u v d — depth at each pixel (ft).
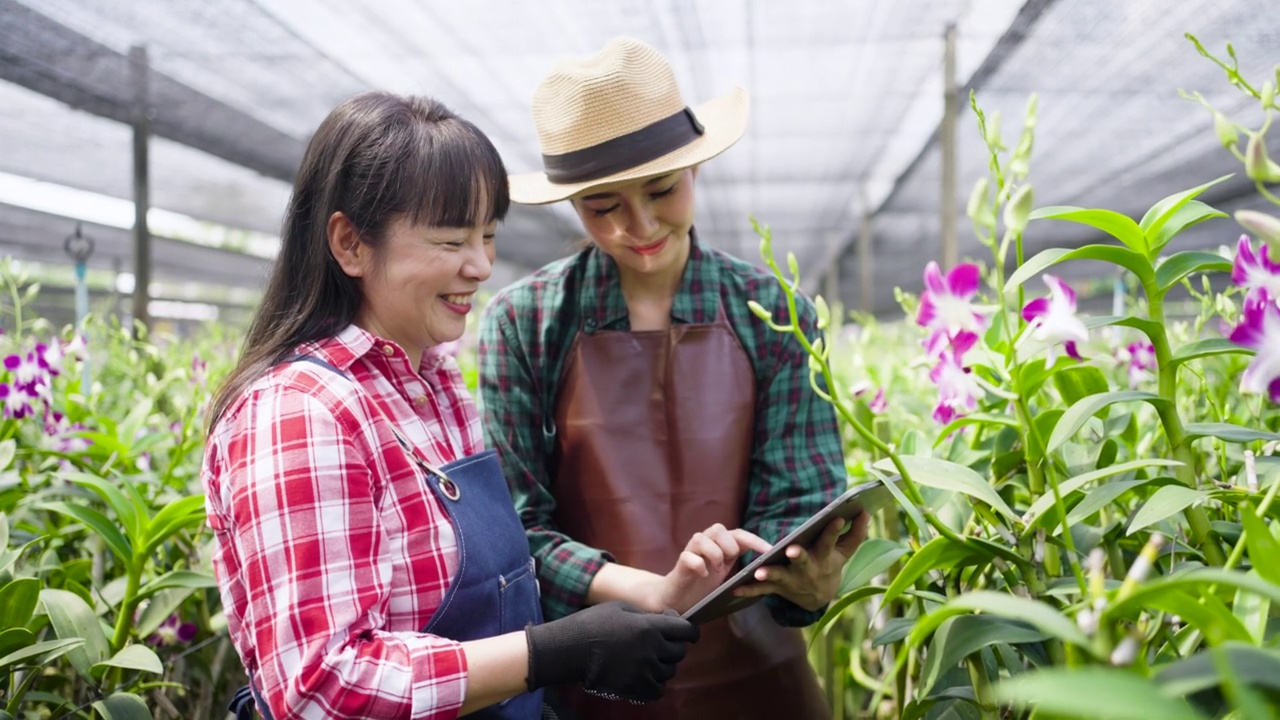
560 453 5.29
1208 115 16.02
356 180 3.66
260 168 19.57
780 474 5.12
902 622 4.34
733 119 5.20
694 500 5.05
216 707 6.39
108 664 4.55
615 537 5.06
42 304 34.09
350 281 3.85
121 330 10.62
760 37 13.03
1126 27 11.30
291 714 3.15
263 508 3.29
